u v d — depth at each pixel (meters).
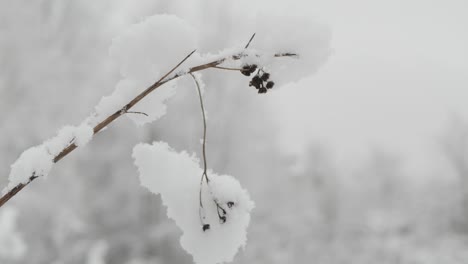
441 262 12.49
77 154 8.59
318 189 13.14
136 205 9.02
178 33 1.01
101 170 8.95
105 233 8.91
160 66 1.01
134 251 8.93
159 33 1.01
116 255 8.97
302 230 11.30
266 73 0.95
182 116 8.99
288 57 0.95
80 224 7.84
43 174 0.89
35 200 7.32
